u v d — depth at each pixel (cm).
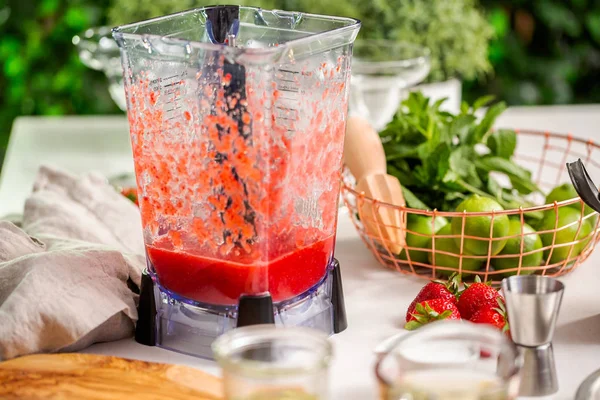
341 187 117
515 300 79
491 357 76
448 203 119
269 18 97
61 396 79
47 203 120
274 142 82
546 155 172
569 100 316
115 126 219
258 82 80
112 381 82
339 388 83
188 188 86
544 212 115
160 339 94
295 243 88
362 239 116
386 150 125
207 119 82
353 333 95
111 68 184
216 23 95
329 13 205
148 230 91
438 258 109
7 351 87
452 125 123
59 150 194
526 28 310
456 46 211
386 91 172
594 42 317
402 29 206
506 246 107
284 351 71
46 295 89
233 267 85
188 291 89
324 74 86
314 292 93
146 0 201
